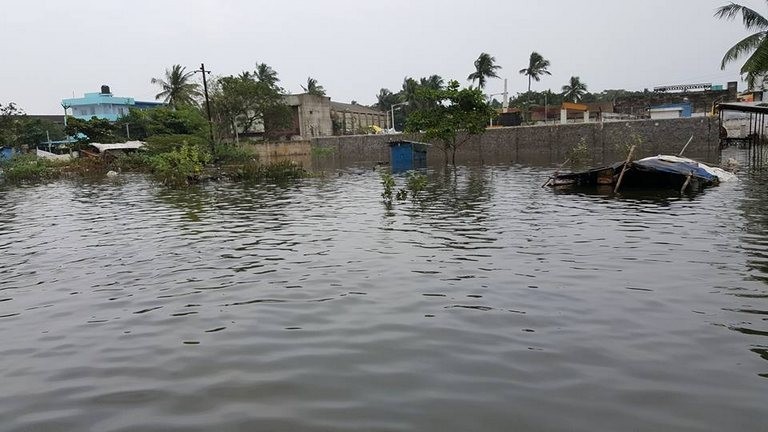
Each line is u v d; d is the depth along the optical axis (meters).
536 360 5.22
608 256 9.27
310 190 22.78
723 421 4.07
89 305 7.54
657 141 39.75
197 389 4.83
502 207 15.46
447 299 7.18
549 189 19.78
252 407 4.46
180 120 51.72
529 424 4.08
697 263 8.65
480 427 4.05
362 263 9.29
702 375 4.83
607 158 38.19
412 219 13.82
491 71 68.06
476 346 5.60
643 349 5.42
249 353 5.60
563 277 8.06
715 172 20.23
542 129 43.69
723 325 6.01
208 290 8.01
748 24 24.94
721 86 62.41
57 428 4.25
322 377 4.98
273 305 7.16
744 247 9.63
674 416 4.15
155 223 14.77
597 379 4.80
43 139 59.62
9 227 15.52
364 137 51.91
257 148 52.34
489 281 7.95
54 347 6.02
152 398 4.70
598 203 15.65
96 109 70.81
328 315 6.70
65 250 11.57
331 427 4.11
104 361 5.57
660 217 12.95
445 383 4.79
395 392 4.65
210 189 24.41
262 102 56.81
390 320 6.45
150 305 7.41
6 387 5.04
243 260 9.86
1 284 8.89
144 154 44.78
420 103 76.88
